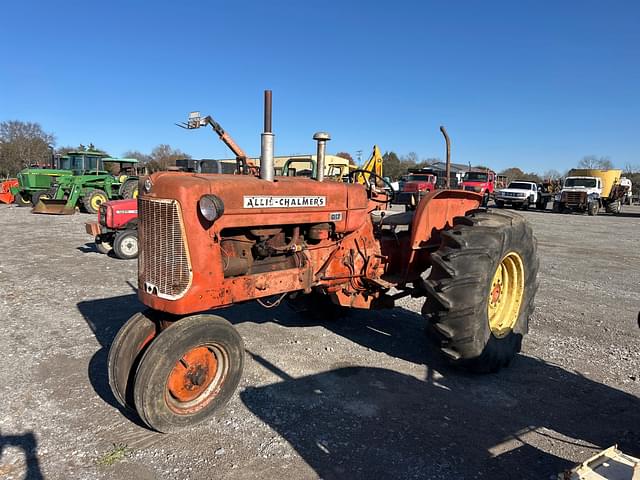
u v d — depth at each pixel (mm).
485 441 2920
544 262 9109
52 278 6941
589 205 24625
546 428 3084
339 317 5219
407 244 4535
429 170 26453
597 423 3160
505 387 3662
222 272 3047
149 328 3162
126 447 2773
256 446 2807
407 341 4594
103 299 5824
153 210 2916
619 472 2047
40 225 13648
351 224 3852
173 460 2656
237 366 3164
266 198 3213
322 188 3596
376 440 2900
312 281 3668
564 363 4133
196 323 2918
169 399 2891
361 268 4121
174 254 2871
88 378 3652
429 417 3189
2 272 7281
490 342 3752
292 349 4309
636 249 11305
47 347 4250
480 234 3688
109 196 18250
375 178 4926
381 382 3693
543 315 5492
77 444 2797
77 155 19672
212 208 2805
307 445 2828
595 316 5496
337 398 3418
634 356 4305
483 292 3592
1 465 2592
